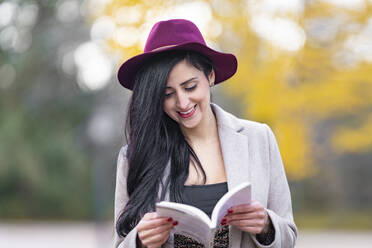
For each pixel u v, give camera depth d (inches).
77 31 962.7
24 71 975.6
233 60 111.5
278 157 117.9
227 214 99.7
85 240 687.7
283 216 114.2
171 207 93.4
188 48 105.3
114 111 538.6
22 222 1064.8
